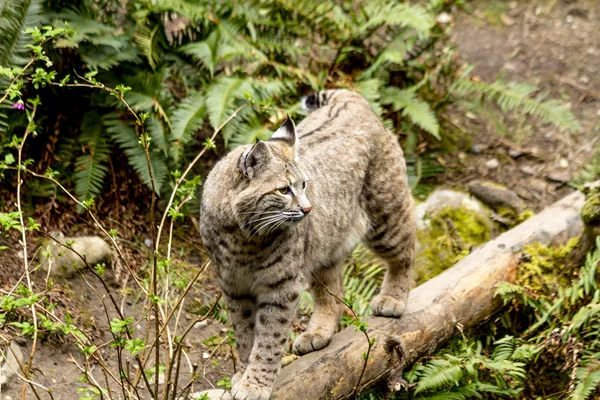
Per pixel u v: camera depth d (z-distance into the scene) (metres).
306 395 4.30
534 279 5.56
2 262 5.13
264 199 4.12
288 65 6.95
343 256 5.12
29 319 4.74
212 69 6.27
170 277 5.68
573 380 4.91
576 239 5.75
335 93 5.45
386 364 4.67
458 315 5.17
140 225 6.04
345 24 7.18
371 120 5.17
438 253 6.41
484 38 8.69
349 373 4.50
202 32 6.67
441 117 7.58
